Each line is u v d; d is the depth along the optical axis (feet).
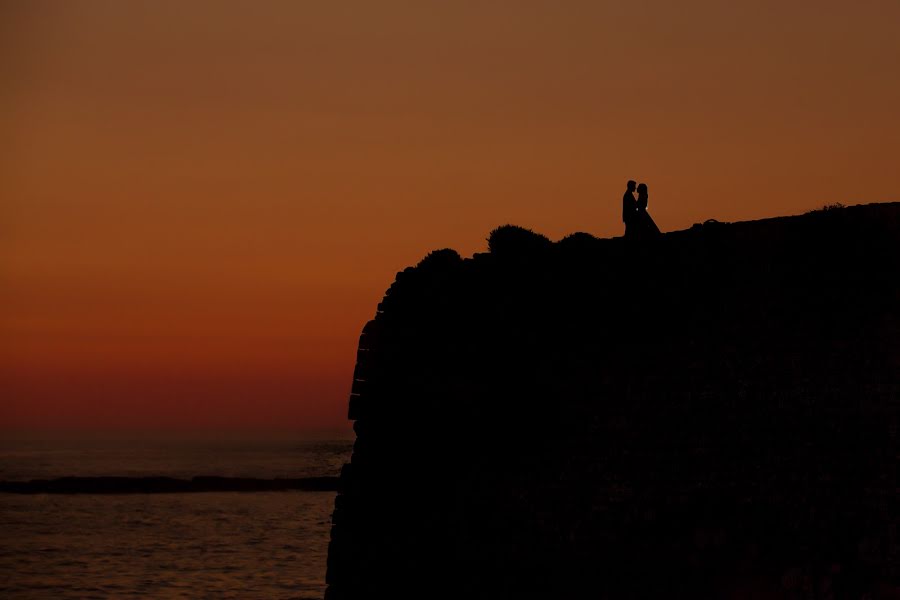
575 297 136.15
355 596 152.15
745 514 114.83
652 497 122.62
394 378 155.43
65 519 624.59
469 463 142.31
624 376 128.57
